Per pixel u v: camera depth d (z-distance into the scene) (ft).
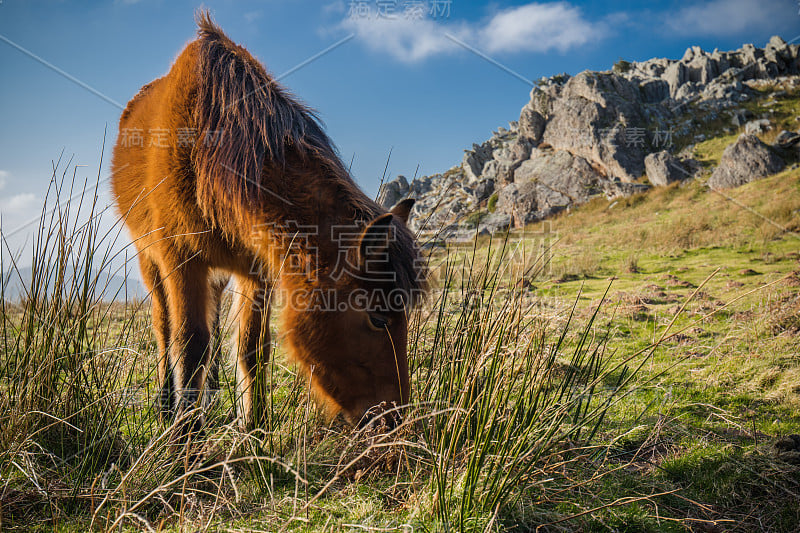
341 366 7.45
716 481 7.69
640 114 91.86
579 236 50.01
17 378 7.80
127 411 8.76
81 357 8.26
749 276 25.76
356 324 7.21
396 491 6.83
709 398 11.35
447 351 8.30
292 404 8.60
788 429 9.59
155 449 7.22
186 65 8.95
